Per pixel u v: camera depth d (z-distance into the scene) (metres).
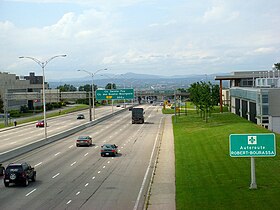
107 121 109.38
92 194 28.84
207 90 93.56
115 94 108.44
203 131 68.94
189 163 40.38
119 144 59.97
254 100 77.00
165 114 134.12
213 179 32.03
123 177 35.25
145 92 179.25
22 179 31.52
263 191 27.27
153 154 49.25
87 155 49.31
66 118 124.44
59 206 25.42
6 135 79.38
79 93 109.00
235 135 28.38
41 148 56.91
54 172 38.19
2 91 152.88
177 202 25.72
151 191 29.52
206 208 23.80
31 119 124.25
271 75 116.69
